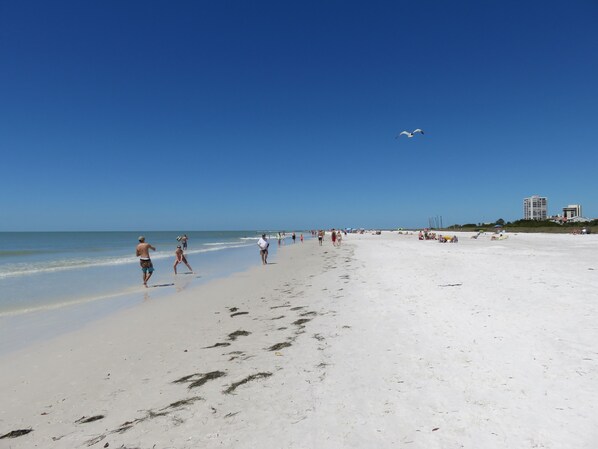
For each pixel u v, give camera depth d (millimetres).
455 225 132875
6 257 30031
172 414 4293
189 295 12508
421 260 19266
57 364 6168
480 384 4465
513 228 82625
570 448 3191
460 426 3641
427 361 5312
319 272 17734
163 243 65375
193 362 6008
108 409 4520
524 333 6102
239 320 8797
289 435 3705
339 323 7816
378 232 108688
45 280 16328
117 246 54594
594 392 4074
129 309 10445
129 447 3666
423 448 3348
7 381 5527
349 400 4344
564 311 7242
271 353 6234
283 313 9273
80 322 9016
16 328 8523
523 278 11414
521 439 3363
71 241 77938
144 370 5754
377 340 6461
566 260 16891
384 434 3613
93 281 16016
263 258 23422
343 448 3434
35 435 4008
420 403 4145
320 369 5363
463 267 15125
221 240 85438
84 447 3717
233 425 3965
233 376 5324
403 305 8883
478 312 7617
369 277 14336
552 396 4055
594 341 5551
